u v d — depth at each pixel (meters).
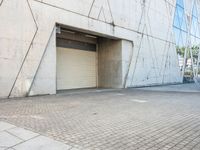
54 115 5.79
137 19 16.84
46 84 10.55
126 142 3.64
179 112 6.40
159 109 6.90
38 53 10.13
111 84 16.17
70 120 5.22
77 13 11.94
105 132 4.22
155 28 19.19
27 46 9.72
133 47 16.44
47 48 10.58
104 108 7.00
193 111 6.57
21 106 7.17
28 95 9.81
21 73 9.54
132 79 16.45
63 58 14.48
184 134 4.14
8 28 9.08
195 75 27.11
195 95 11.20
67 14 11.41
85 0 12.40
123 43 15.67
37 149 3.31
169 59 21.55
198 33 28.61
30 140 3.70
